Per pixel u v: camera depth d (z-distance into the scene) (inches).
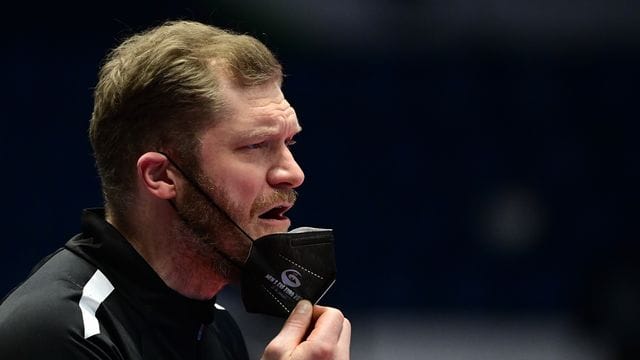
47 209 734.5
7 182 732.7
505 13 817.5
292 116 264.8
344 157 791.1
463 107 805.2
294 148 786.2
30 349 230.8
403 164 796.0
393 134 799.1
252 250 257.6
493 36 821.2
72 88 747.4
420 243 791.1
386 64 802.2
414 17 807.7
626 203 803.4
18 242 729.0
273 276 259.3
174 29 263.4
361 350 767.1
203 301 269.0
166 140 254.7
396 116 800.3
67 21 753.0
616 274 785.6
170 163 254.8
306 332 257.4
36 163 737.6
